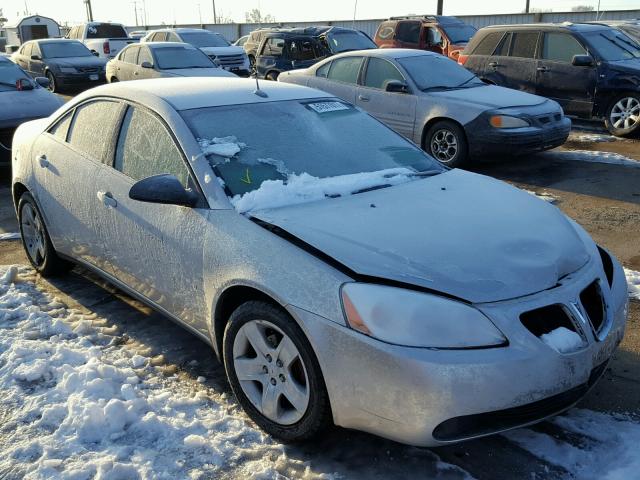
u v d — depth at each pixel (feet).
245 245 9.77
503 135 26.86
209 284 10.24
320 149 12.29
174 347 12.69
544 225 10.41
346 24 119.24
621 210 21.89
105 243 12.94
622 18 96.07
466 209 10.63
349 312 8.39
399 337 8.10
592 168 28.12
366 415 8.43
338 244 9.21
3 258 18.22
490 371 7.96
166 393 10.84
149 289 12.04
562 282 9.08
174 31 64.28
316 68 34.17
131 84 13.75
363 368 8.25
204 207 10.62
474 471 8.98
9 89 28.96
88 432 9.79
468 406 7.98
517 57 37.50
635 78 33.01
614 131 34.53
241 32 137.69
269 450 9.49
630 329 13.05
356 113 14.08
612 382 11.13
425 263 8.81
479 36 39.55
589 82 34.60
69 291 15.55
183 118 11.78
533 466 9.03
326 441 9.69
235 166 11.14
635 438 9.48
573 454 9.22
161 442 9.62
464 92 29.25
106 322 13.79
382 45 60.64
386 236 9.44
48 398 10.66
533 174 27.40
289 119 12.72
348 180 11.50
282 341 9.26
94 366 11.36
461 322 8.14
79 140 14.05
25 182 15.53
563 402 8.62
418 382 7.94
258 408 9.84
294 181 11.08
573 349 8.49
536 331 8.45
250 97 13.05
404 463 9.19
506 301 8.44
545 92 36.52
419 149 13.76
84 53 62.13
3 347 12.50
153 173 11.75
